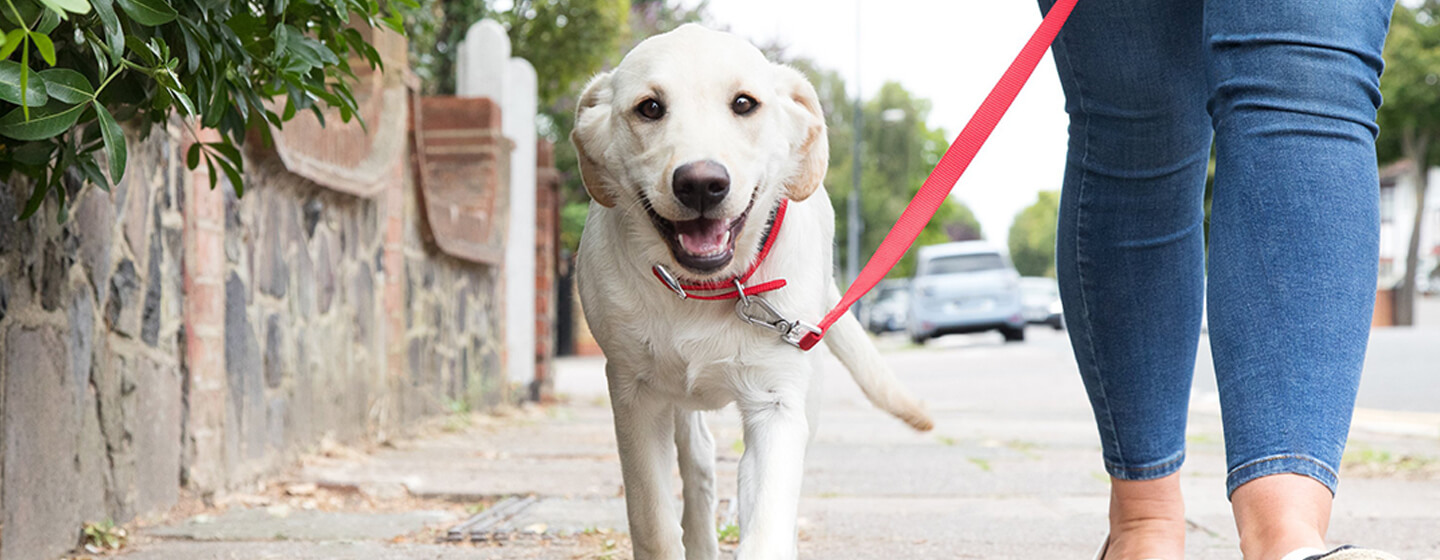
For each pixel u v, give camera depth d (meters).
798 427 2.44
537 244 9.95
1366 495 4.32
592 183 2.53
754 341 2.43
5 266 2.79
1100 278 2.41
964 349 20.91
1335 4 1.80
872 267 2.44
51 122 1.96
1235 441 1.72
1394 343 15.80
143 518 3.63
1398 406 8.73
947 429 7.43
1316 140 1.75
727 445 6.35
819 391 2.77
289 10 2.64
